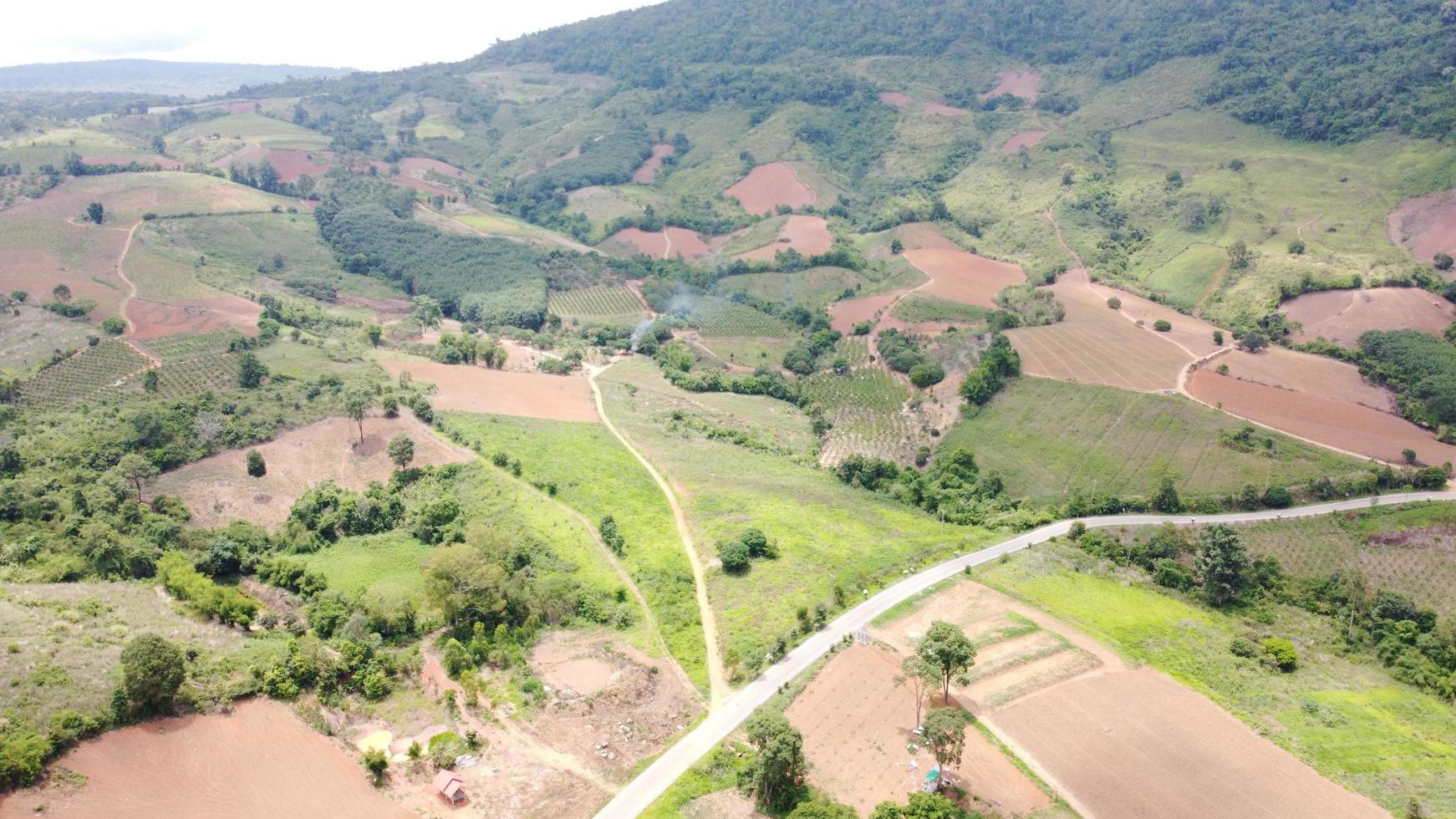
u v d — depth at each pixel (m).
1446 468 139.50
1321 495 136.50
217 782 73.88
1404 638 110.44
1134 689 94.56
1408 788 81.44
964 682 92.31
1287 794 79.62
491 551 111.94
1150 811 76.50
